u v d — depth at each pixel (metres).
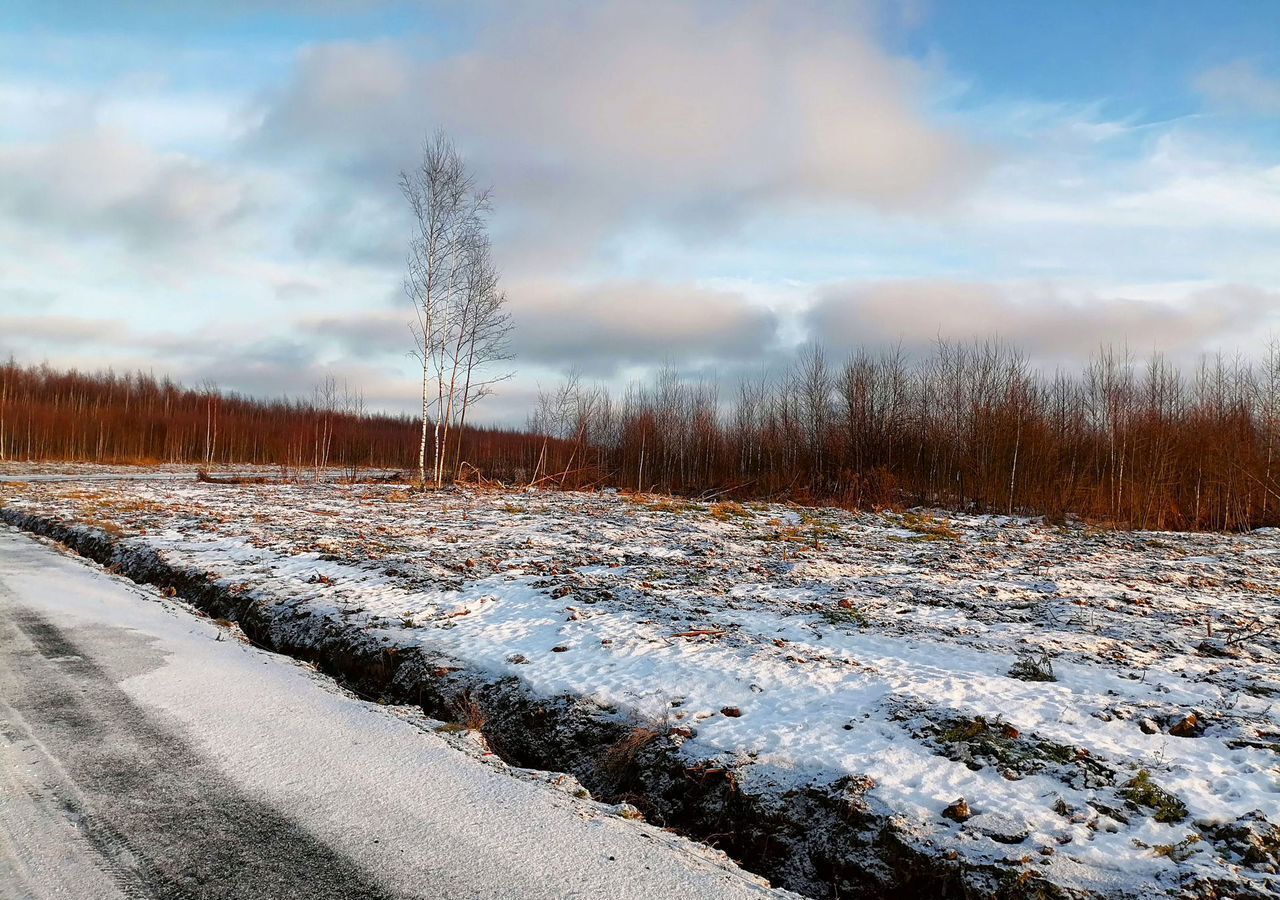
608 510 21.80
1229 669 6.59
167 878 3.45
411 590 9.45
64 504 19.66
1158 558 14.72
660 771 5.16
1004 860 3.84
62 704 5.67
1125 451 26.70
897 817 4.25
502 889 3.47
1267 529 22.17
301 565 11.01
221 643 7.65
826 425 34.34
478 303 28.92
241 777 4.57
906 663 6.71
